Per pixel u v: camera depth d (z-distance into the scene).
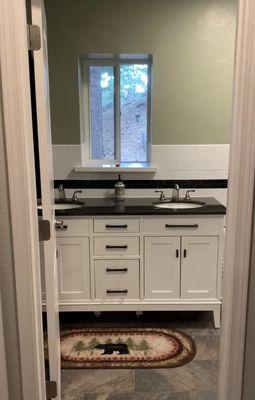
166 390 2.10
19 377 1.45
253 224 1.35
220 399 1.52
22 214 1.34
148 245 2.77
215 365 2.32
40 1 1.35
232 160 1.36
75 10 3.05
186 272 2.81
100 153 3.51
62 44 3.09
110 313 3.01
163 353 2.45
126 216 2.73
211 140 3.27
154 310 2.87
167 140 3.27
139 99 3.43
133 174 3.30
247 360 1.44
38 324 1.45
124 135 3.49
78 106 3.19
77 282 2.82
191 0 3.05
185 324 2.84
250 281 1.39
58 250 2.76
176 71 3.16
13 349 1.43
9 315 1.41
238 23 1.26
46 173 1.48
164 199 3.17
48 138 1.60
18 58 1.24
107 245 2.77
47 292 1.58
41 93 1.42
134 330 2.74
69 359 2.38
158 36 3.11
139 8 3.06
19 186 1.32
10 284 1.38
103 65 3.35
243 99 1.28
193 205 3.12
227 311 1.44
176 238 2.76
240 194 1.34
